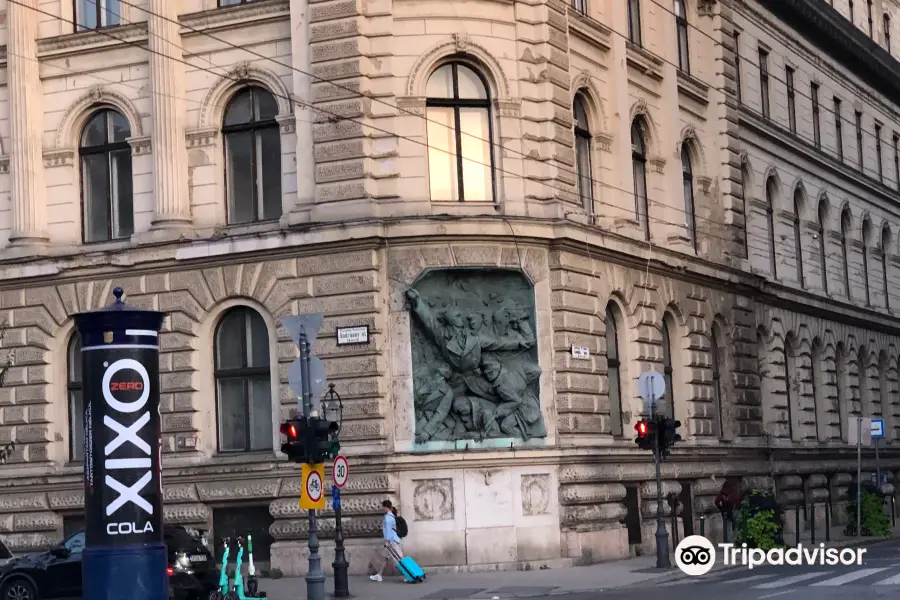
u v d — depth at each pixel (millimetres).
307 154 34844
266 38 35906
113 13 37906
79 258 36812
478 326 34281
